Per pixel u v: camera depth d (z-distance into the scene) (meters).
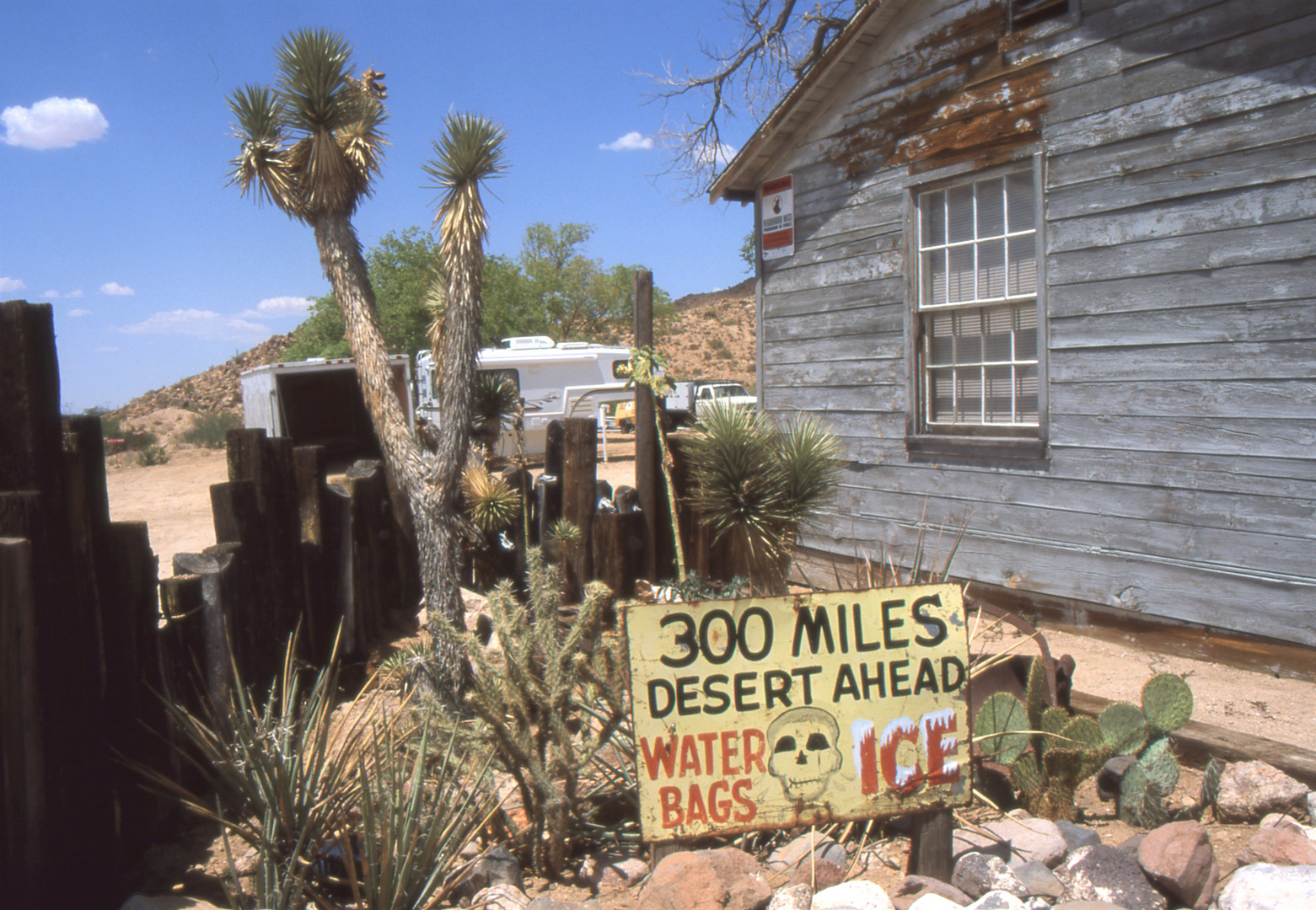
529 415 18.25
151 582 3.32
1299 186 4.61
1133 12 5.28
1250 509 4.86
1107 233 5.46
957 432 6.47
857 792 2.89
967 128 6.26
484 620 5.45
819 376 7.59
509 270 39.69
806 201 7.62
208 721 3.56
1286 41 4.63
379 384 4.62
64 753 2.69
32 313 2.72
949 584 3.00
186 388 60.62
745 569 5.04
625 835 3.36
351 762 3.48
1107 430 5.52
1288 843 2.93
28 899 2.41
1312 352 4.59
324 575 5.00
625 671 3.39
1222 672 4.86
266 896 2.73
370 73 4.92
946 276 6.56
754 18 15.05
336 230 4.68
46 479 2.74
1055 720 3.43
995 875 2.83
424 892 2.82
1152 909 2.73
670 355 65.88
